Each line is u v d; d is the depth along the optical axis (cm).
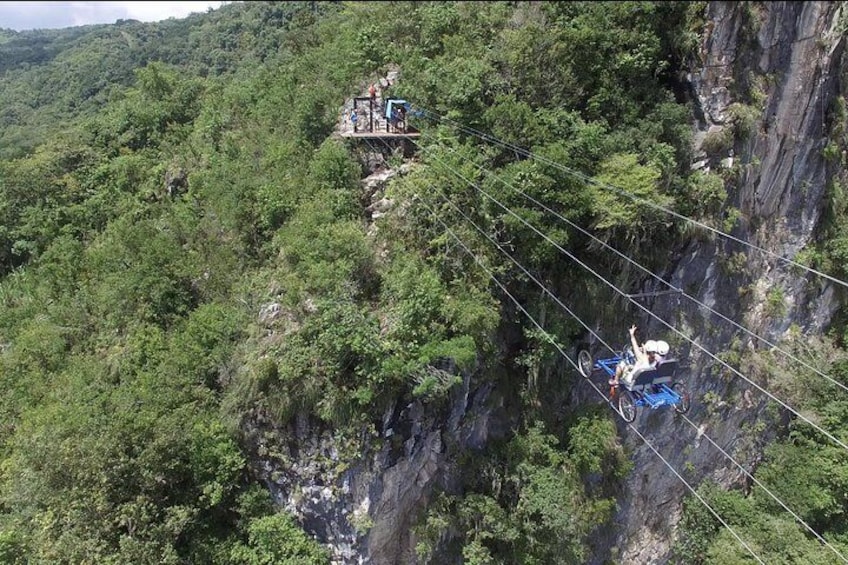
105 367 2195
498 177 2005
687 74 2303
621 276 2255
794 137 2548
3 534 1767
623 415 1585
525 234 1991
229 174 2594
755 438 2839
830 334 3038
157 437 1817
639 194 2036
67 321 2486
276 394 1839
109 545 1744
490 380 2025
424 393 1762
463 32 2650
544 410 2183
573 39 2236
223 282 2312
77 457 1766
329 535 1880
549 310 2117
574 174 2038
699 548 2692
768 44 2314
